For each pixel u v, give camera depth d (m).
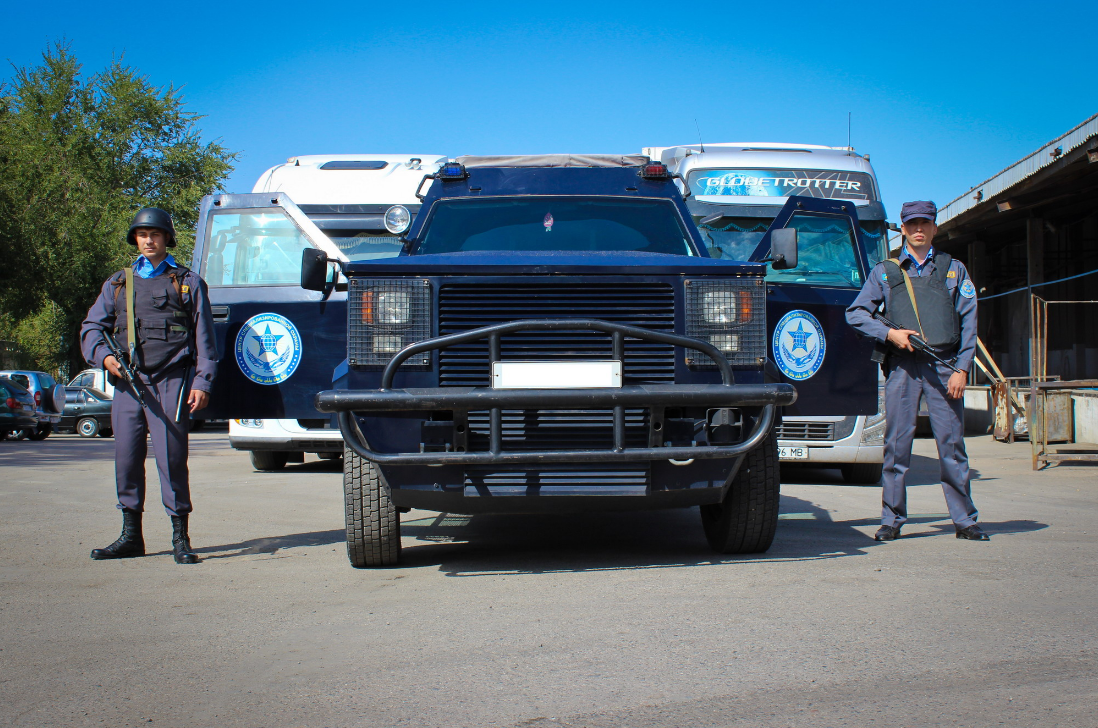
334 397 4.09
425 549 5.33
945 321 5.23
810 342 5.36
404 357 4.16
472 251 5.61
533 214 5.84
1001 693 2.68
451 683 2.85
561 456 4.07
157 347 5.06
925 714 2.53
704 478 4.36
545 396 4.04
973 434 18.64
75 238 33.25
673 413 4.34
